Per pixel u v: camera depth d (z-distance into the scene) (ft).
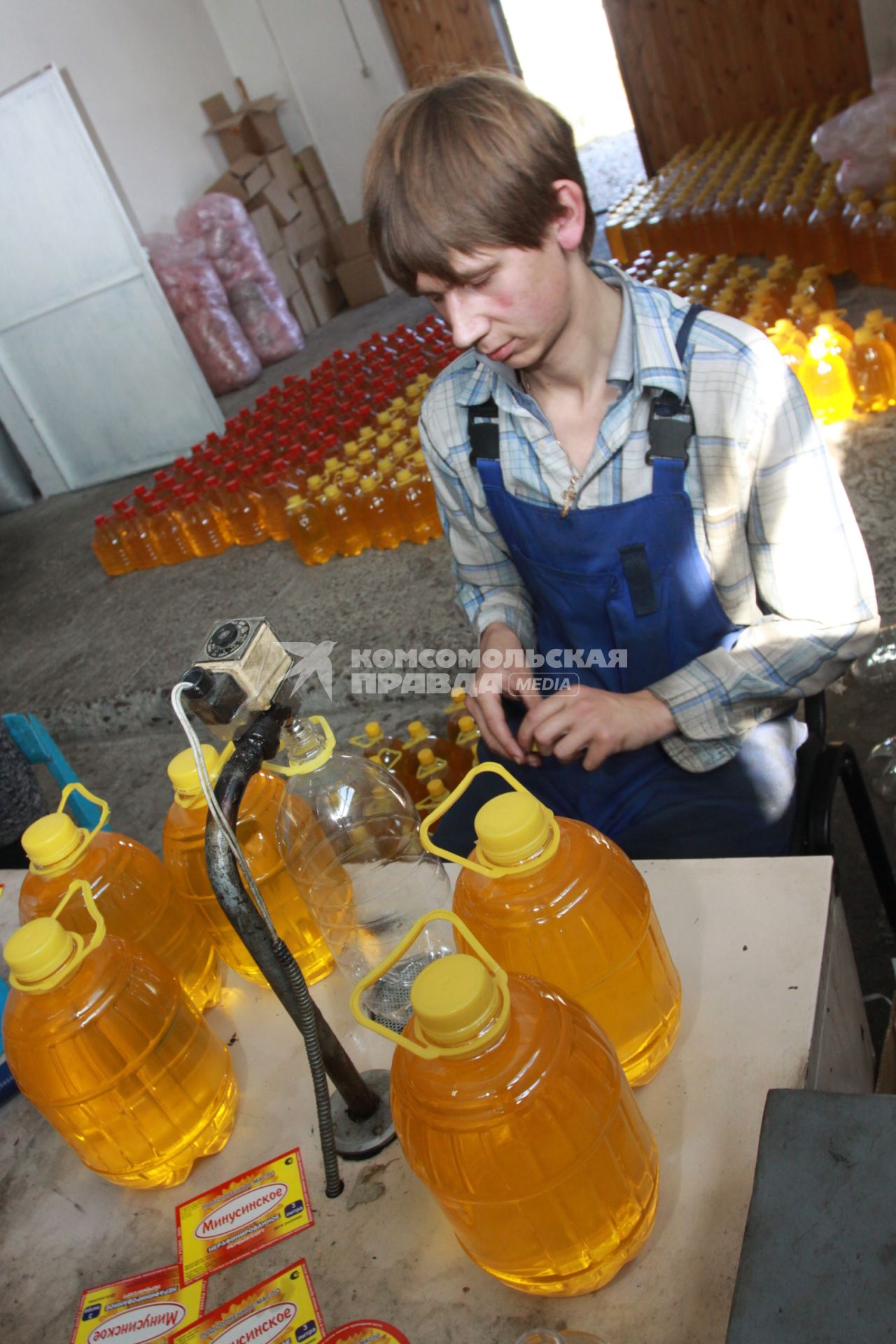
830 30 16.30
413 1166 2.01
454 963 1.94
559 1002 2.07
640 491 3.86
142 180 20.81
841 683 7.15
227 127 22.04
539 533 4.08
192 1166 2.76
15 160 15.66
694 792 4.13
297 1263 2.42
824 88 16.93
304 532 10.96
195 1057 2.69
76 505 17.98
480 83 3.19
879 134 11.66
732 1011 2.64
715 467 3.75
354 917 3.11
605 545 3.93
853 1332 1.53
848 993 3.15
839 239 11.73
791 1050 2.49
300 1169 2.63
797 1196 1.73
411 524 10.45
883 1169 1.72
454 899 2.51
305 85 22.35
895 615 7.07
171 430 17.75
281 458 12.68
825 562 3.85
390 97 21.89
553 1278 2.10
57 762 7.25
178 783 3.03
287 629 9.91
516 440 4.04
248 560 12.09
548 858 2.30
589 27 31.27
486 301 3.34
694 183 15.55
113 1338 2.40
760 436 3.67
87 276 16.51
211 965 3.23
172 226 21.50
